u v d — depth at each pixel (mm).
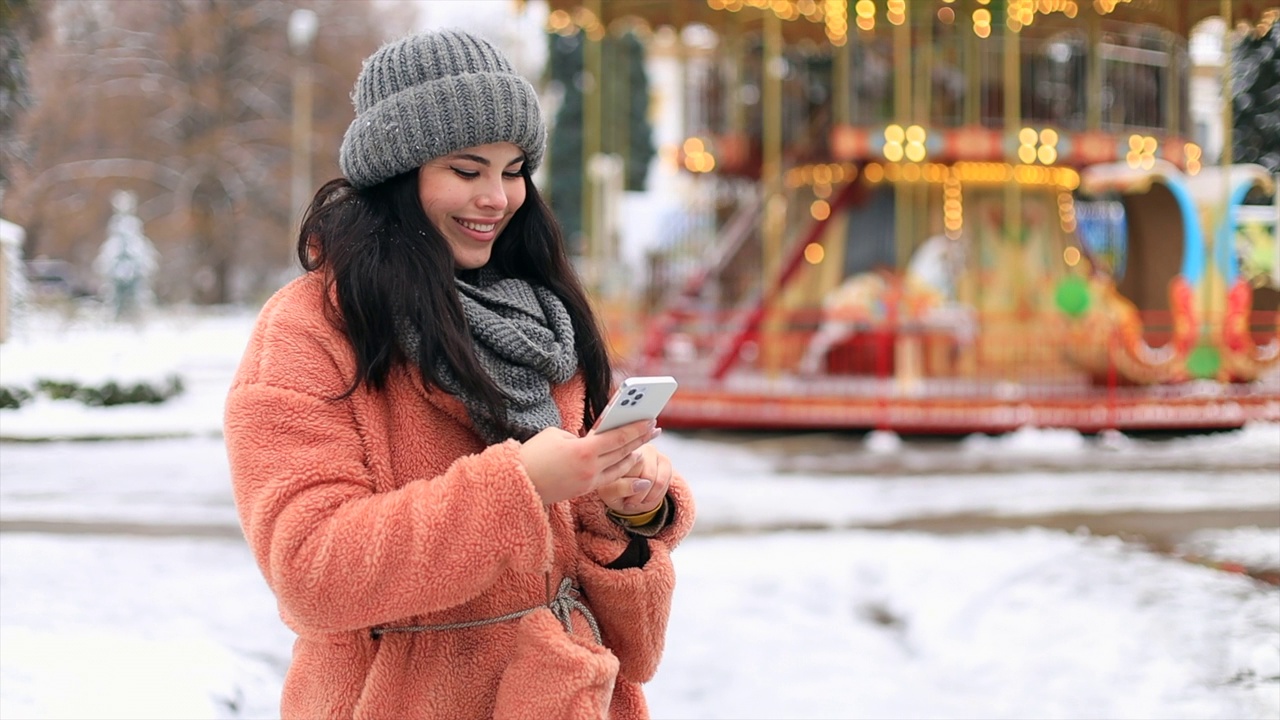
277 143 36438
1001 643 4598
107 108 31453
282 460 1485
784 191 16391
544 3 14438
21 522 6410
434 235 1667
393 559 1414
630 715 1854
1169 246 13227
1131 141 14180
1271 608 4645
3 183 5223
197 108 35344
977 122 14172
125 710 3182
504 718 1594
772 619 5148
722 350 13984
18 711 3082
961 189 15016
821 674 4398
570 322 1845
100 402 9430
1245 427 10375
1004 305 14672
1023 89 14758
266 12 36688
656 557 1778
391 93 1695
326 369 1570
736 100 16422
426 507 1432
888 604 5387
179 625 4480
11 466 6410
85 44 20188
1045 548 6398
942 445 11375
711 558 6336
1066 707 3850
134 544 6090
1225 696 3791
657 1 14883
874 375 14000
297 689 1647
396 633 1630
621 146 27531
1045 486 8758
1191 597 4930
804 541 6801
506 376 1667
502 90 1687
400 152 1651
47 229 25328
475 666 1644
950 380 13422
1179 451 10453
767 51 15664
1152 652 4258
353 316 1580
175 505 7363
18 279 5887
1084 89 14641
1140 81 14258
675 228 20578
